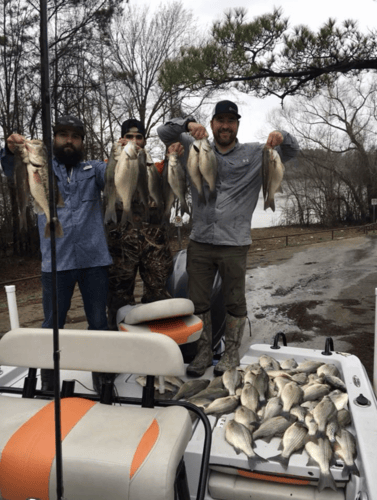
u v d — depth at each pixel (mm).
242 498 2078
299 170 35469
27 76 15367
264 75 12930
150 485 1509
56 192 2303
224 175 3311
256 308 8898
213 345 3930
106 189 2742
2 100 16422
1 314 9547
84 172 2963
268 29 11828
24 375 3113
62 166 2916
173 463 1562
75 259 2930
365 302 9078
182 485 1725
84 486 1543
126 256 3576
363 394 2654
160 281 3648
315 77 13352
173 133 3383
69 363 2018
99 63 18516
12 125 16062
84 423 1759
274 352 3430
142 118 22297
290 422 2309
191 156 3133
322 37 12047
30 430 1712
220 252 3311
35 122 16141
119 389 2938
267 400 2621
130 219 2748
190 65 12234
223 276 3352
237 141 3418
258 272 13602
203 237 3344
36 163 2273
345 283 11250
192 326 2783
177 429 1713
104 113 21062
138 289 10102
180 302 2781
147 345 1930
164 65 12883
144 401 1977
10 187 16266
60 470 1328
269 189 3070
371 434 2174
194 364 3301
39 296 11500
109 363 1974
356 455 2119
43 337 2035
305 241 23297
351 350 6273
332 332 7152
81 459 1561
